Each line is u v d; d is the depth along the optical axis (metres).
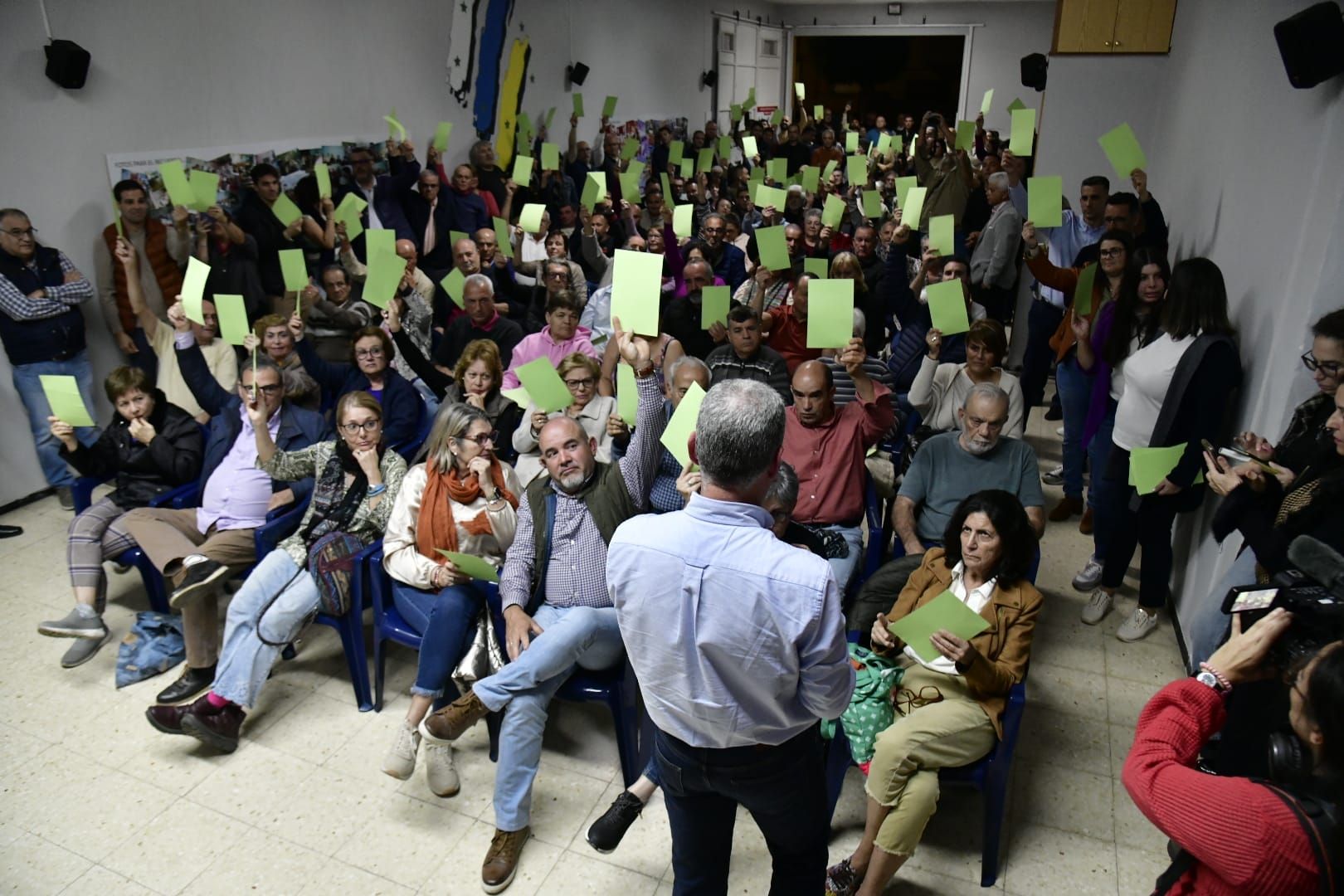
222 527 2.98
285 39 5.11
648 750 2.34
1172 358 2.76
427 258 5.69
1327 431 1.92
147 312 4.04
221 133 4.77
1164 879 1.26
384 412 3.44
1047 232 4.49
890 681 2.12
